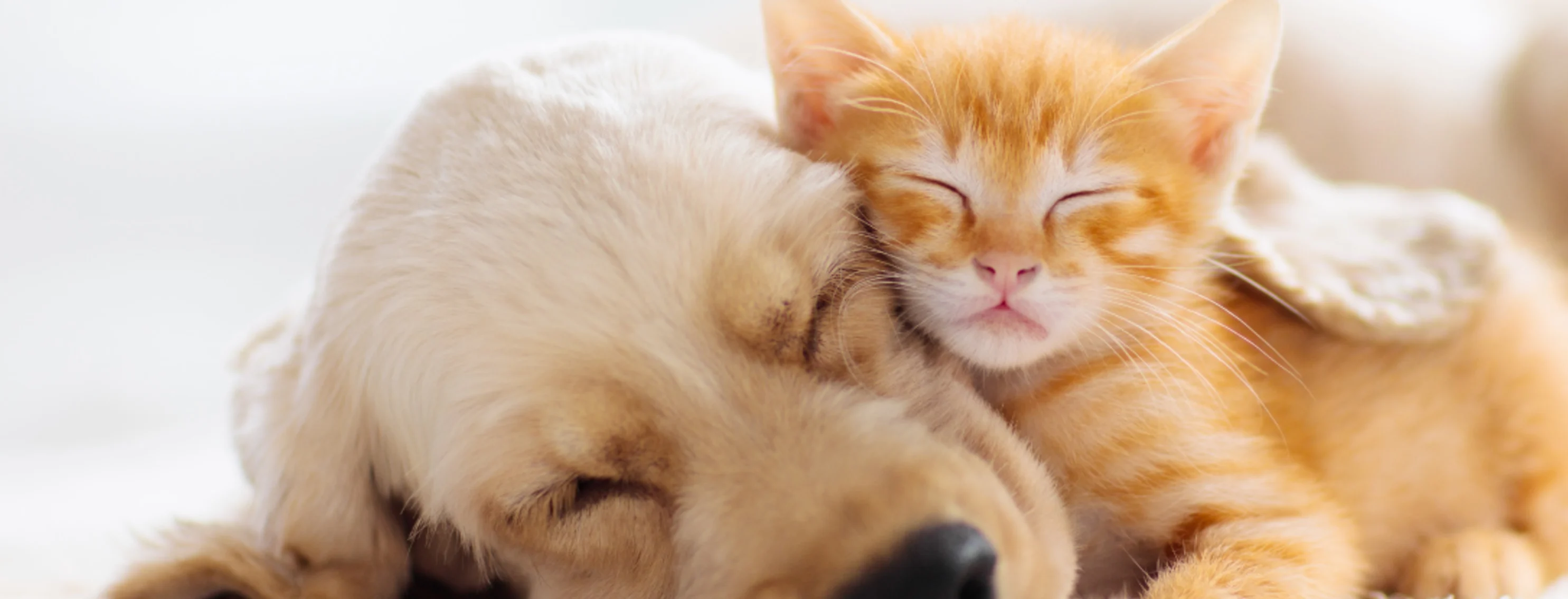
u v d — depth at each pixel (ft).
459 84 1.60
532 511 1.48
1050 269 1.59
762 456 1.45
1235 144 1.67
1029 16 1.99
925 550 1.39
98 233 2.57
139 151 2.59
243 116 2.64
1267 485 1.65
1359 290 1.76
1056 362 1.67
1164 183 1.64
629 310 1.47
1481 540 1.72
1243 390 1.71
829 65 1.65
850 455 1.45
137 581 1.53
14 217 2.51
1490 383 1.81
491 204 1.51
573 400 1.46
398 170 1.57
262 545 1.58
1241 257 1.75
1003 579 1.41
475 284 1.49
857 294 1.53
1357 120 2.31
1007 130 1.59
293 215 2.65
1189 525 1.65
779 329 1.48
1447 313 1.76
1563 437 1.80
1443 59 2.35
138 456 2.27
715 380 1.47
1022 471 1.53
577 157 1.51
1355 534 1.67
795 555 1.42
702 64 1.64
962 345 1.60
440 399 1.49
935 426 1.53
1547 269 2.01
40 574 1.80
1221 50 1.64
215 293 2.57
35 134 2.53
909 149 1.60
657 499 1.48
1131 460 1.66
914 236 1.59
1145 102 1.63
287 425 1.57
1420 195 1.99
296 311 1.74
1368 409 1.77
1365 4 2.39
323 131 2.64
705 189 1.50
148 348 2.52
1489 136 2.34
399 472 1.56
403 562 1.60
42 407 2.44
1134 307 1.65
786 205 1.51
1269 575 1.57
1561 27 2.32
